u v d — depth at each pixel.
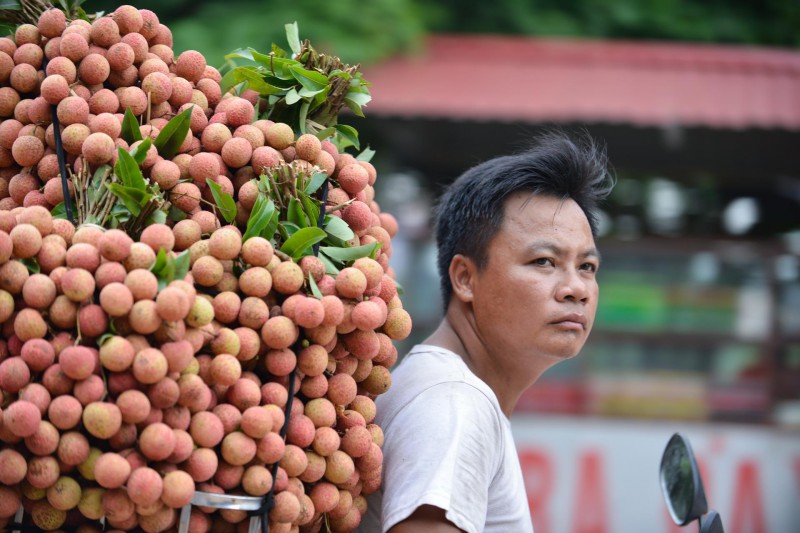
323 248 3.14
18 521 2.70
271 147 3.25
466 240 3.73
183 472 2.56
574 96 10.57
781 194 13.78
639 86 10.92
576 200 3.74
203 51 10.23
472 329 3.76
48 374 2.51
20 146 3.02
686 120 10.34
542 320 3.55
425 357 3.60
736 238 12.63
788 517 9.76
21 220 2.73
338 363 3.07
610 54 11.48
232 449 2.66
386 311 3.10
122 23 3.20
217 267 2.80
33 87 3.14
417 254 10.55
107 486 2.47
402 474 3.16
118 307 2.50
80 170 2.94
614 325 10.26
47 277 2.61
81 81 3.11
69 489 2.54
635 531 9.80
